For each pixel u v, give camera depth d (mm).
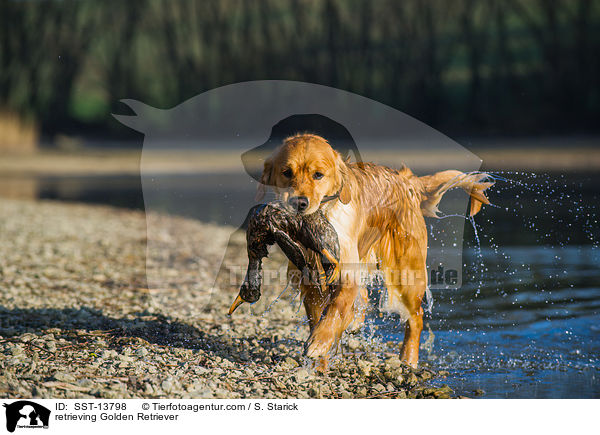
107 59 72062
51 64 71000
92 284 13219
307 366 8359
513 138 59906
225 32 71750
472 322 10734
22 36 70875
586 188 27766
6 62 70125
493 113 64750
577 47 66562
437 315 11078
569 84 65562
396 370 8469
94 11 72938
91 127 67562
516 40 70000
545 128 62469
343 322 8031
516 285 12914
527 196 25297
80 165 53781
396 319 11117
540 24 68688
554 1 68250
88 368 7727
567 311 11195
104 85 71125
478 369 8773
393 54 69438
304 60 69688
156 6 72875
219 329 10250
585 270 14188
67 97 69750
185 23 72562
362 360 8852
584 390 7961
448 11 70625
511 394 7867
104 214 26516
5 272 13969
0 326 9641
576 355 9266
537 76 66812
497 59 69000
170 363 8227
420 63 68625
